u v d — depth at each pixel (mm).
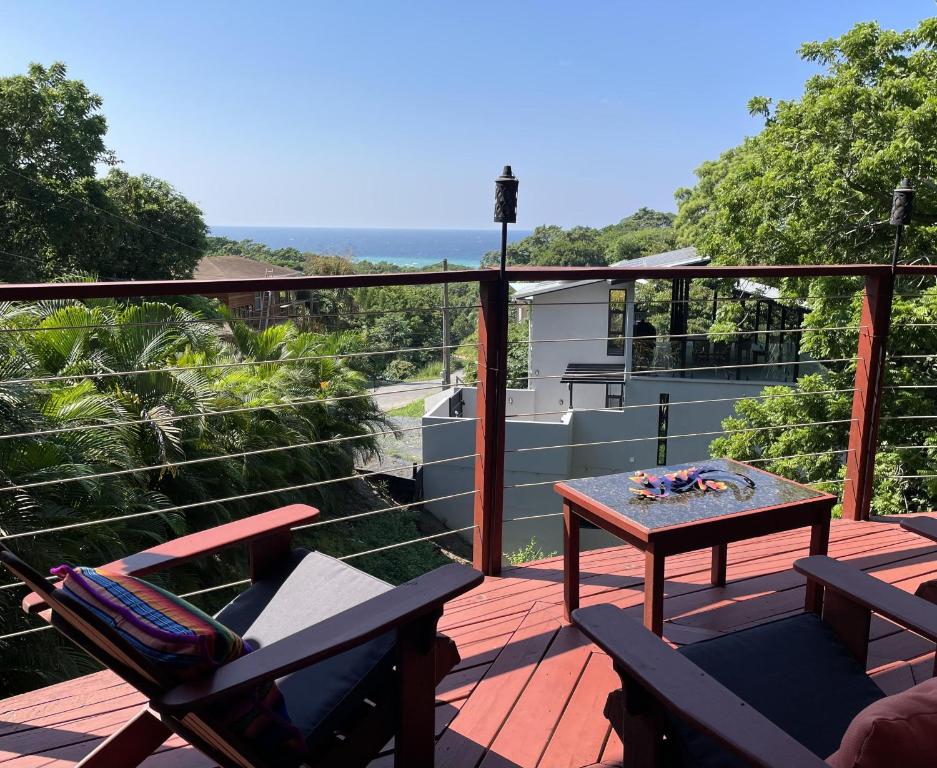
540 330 16141
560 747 1808
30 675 4988
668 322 15875
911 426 8852
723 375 13773
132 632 1166
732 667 1561
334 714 1417
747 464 2635
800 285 11547
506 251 2561
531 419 16484
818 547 2316
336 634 1297
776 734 1035
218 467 7992
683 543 2084
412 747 1480
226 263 33312
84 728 1879
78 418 6340
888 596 1475
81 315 7535
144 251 22766
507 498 13297
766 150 14297
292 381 10477
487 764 1744
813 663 1585
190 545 1780
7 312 7277
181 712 1127
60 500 5719
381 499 12508
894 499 8484
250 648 1349
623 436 13969
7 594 4977
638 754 1337
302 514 1961
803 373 13273
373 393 12117
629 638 1296
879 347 3225
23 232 19453
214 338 10461
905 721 861
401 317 28984
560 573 2881
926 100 11078
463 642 2318
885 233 11719
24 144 19656
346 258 38938
